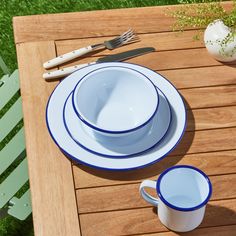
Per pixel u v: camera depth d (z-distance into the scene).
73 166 1.39
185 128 1.44
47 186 1.36
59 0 3.27
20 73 1.59
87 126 1.41
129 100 1.47
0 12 3.21
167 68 1.62
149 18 1.74
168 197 1.30
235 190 1.36
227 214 1.32
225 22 1.57
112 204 1.33
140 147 1.39
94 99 1.46
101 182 1.37
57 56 1.64
